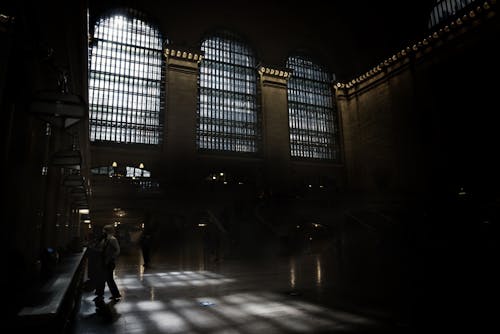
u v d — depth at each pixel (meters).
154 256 20.23
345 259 15.20
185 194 25.45
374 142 32.91
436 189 26.27
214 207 25.75
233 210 23.84
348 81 37.03
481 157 23.95
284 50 35.59
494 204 20.38
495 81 23.80
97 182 23.42
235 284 9.12
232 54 33.28
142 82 28.02
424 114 28.36
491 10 24.48
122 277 10.88
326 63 37.94
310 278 10.01
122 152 25.67
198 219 25.09
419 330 4.58
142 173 26.62
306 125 34.84
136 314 5.77
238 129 31.45
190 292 7.96
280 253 19.06
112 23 28.16
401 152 29.81
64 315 4.04
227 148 30.56
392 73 31.73
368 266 12.20
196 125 28.77
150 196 24.34
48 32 4.95
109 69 27.17
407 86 30.08
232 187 27.47
